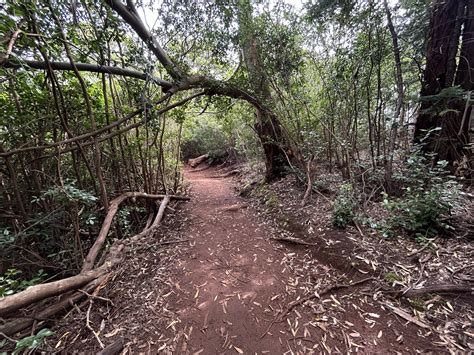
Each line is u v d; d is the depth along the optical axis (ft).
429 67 10.18
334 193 12.48
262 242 10.05
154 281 7.59
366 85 10.87
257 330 5.46
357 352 4.60
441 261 6.37
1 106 8.47
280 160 17.56
